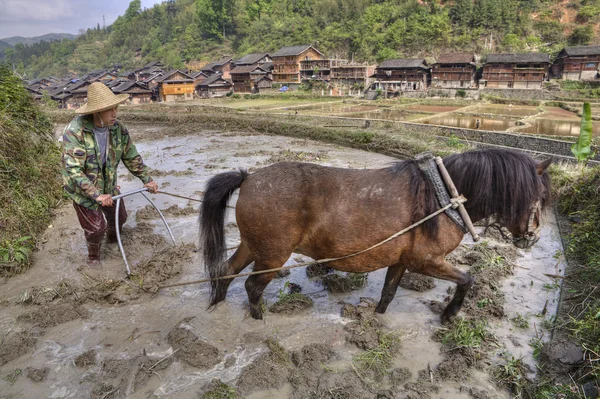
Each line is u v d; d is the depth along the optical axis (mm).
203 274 5082
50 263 5367
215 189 3803
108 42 146500
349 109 31969
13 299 4535
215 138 15688
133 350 3699
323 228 3504
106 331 3977
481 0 64250
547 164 3580
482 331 3836
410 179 3533
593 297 4125
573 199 6809
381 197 3467
